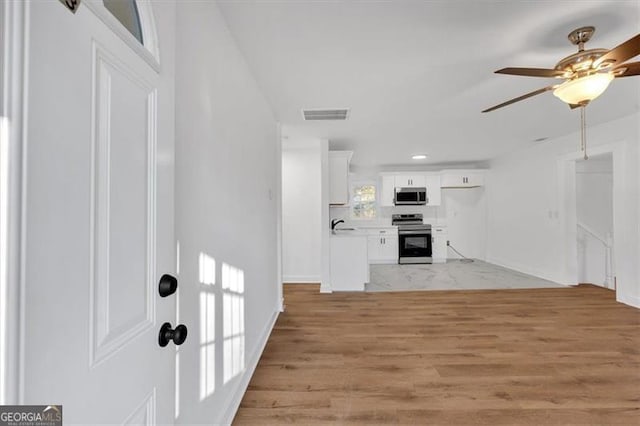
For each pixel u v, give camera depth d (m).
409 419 1.81
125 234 0.71
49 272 0.50
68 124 0.54
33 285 0.47
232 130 1.90
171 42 0.96
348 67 2.44
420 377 2.26
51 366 0.50
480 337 2.96
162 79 0.89
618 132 3.93
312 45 2.11
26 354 0.46
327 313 3.73
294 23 1.86
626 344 2.78
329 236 4.73
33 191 0.47
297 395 2.04
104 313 0.64
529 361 2.48
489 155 6.26
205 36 1.48
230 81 1.88
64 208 0.53
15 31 0.45
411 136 4.62
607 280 5.00
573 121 3.97
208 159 1.50
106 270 0.65
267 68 2.42
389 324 3.34
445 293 4.57
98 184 0.62
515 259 6.04
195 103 1.35
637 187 3.73
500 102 3.23
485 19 1.86
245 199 2.20
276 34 1.97
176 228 1.17
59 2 0.52
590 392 2.05
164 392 0.89
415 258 7.13
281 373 2.32
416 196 7.11
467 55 2.28
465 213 7.45
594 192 5.28
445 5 1.73
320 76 2.59
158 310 0.86
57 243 0.52
